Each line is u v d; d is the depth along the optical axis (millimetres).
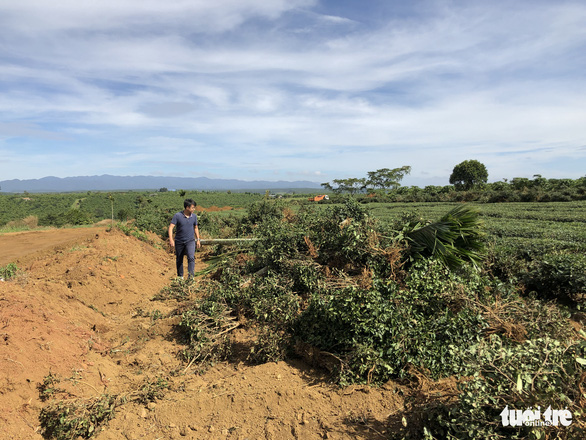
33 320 4359
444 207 35125
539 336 4320
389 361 4125
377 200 50844
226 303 5902
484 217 23453
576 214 22484
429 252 6457
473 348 3316
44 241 15469
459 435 2881
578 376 2908
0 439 3002
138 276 8117
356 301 4465
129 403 3850
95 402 3623
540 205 31578
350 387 3990
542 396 2686
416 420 3115
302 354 4711
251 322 5688
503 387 2916
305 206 12555
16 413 3305
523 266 7852
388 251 5992
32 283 5891
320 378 4305
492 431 2732
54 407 3424
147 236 12016
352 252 6234
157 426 3541
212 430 3453
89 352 4699
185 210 8211
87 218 34938
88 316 5848
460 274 5887
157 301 7184
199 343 4871
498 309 4723
